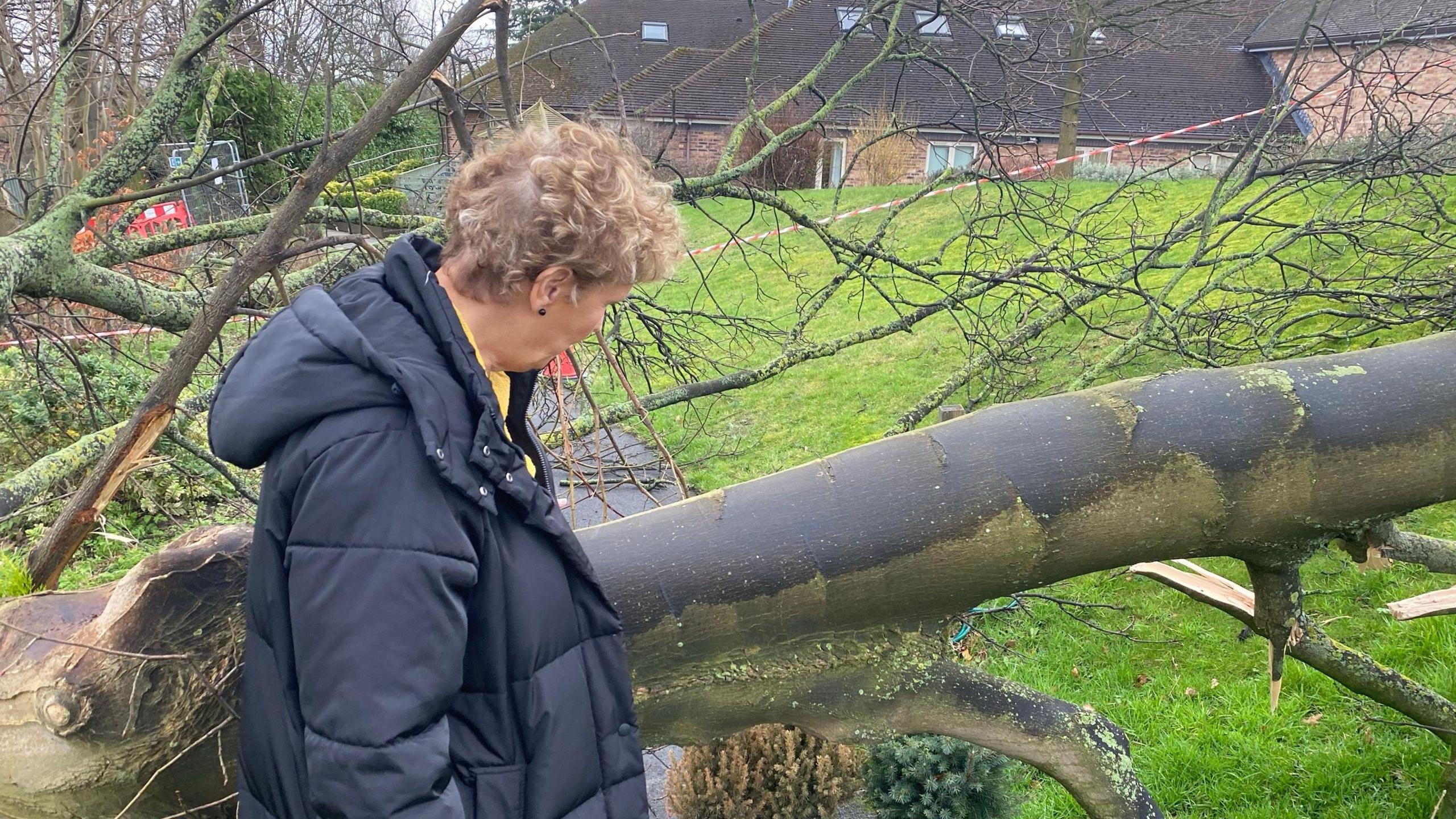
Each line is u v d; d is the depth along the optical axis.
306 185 1.64
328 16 2.48
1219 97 12.84
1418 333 5.82
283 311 1.03
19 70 4.00
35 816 1.32
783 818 3.30
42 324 3.36
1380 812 3.21
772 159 4.26
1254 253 3.98
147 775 1.31
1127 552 1.54
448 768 0.92
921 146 12.62
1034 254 4.05
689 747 3.39
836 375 8.65
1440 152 4.42
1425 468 1.52
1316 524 1.57
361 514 0.90
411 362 0.97
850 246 3.65
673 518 1.49
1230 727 3.75
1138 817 1.74
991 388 4.13
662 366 4.27
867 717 1.64
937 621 1.65
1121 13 4.50
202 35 2.20
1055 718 1.74
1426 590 4.25
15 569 1.55
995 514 1.47
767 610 1.49
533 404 3.63
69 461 2.09
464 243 1.05
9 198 3.34
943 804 3.04
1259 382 1.53
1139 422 1.50
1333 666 2.65
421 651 0.90
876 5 3.42
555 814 1.07
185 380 1.66
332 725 0.88
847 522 1.46
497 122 2.24
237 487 2.89
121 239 2.53
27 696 1.26
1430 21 4.04
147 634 1.29
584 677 1.10
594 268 1.03
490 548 1.00
